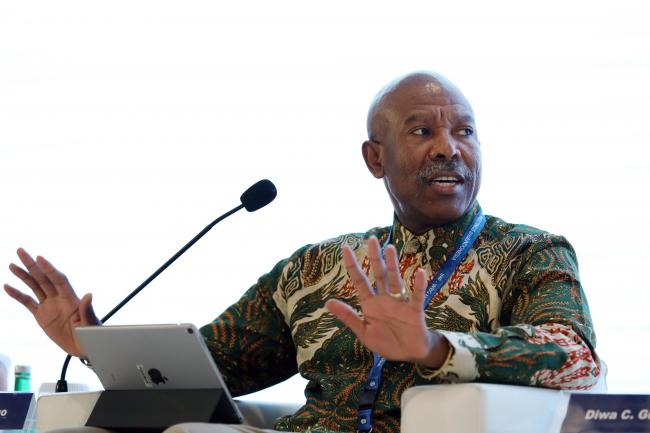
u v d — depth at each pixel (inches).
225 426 149.8
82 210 300.5
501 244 180.1
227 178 285.7
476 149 185.2
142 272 291.0
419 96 185.6
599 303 226.7
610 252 228.2
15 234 304.7
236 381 201.5
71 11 307.7
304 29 279.7
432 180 181.9
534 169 240.4
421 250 185.5
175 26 296.0
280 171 278.4
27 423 187.9
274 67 282.8
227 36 289.3
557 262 172.1
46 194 304.2
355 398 177.8
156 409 161.9
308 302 194.5
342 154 272.4
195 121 291.4
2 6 312.3
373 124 192.2
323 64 277.0
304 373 188.4
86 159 301.9
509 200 241.6
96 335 161.9
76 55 306.3
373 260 140.0
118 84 301.4
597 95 236.4
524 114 243.6
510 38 248.1
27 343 297.7
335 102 275.1
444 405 140.8
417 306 139.0
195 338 154.6
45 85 308.7
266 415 193.6
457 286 179.2
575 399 145.6
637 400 146.5
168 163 293.3
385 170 190.1
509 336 150.5
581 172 235.0
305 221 273.7
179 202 290.0
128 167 297.0
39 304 178.9
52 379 294.2
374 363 175.9
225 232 282.8
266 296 203.5
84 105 304.5
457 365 145.3
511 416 141.4
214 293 281.9
